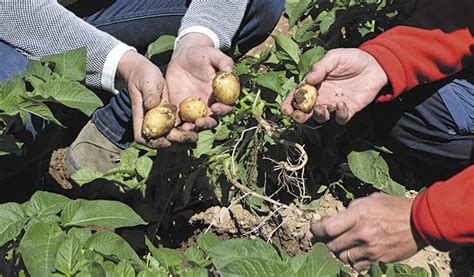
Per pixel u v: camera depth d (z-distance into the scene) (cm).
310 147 186
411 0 190
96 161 187
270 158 182
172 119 153
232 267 130
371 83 158
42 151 178
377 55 157
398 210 132
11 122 154
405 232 131
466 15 155
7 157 171
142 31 186
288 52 187
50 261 134
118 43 158
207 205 189
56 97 152
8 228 139
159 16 185
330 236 134
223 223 187
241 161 184
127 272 133
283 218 183
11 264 145
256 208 184
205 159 181
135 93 155
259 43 200
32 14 159
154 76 151
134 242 183
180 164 182
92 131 184
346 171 188
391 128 179
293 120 172
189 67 158
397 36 159
